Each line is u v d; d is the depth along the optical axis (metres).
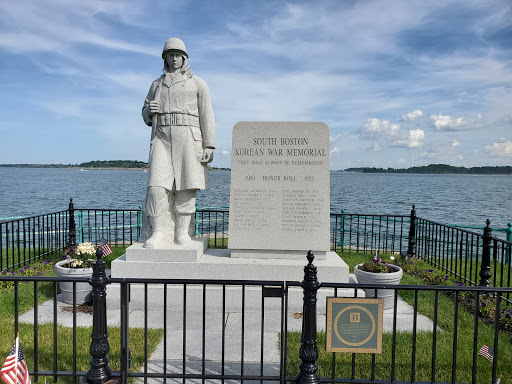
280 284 3.46
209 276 6.30
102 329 3.51
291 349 4.72
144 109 6.89
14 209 27.50
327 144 6.60
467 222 22.92
